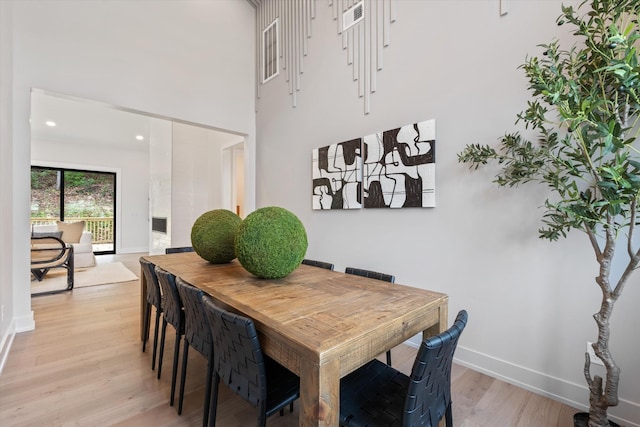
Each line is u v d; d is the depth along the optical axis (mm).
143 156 8297
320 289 1464
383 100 2666
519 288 1923
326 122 3227
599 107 1284
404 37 2508
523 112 1709
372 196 2725
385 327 1050
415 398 950
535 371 1866
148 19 3406
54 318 3008
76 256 5480
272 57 4023
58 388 1848
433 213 2326
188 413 1644
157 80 3463
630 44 1119
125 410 1657
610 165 1254
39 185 7102
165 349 2391
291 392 1199
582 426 1500
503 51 1955
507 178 1786
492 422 1594
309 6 3420
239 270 1915
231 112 4117
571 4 1704
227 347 1178
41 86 2738
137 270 5441
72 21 2912
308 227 3484
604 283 1377
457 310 2205
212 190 6070
